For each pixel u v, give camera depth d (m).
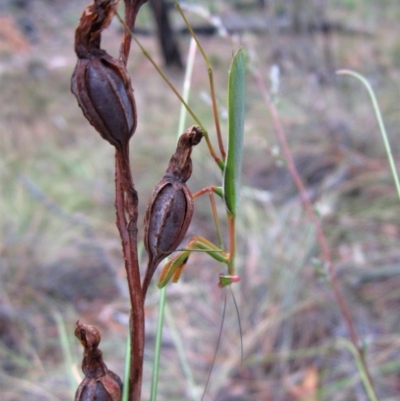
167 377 0.45
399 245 0.55
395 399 0.41
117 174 0.15
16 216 0.66
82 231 0.66
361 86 0.82
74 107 1.12
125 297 0.56
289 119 0.75
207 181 0.69
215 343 0.48
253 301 0.50
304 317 0.48
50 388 0.44
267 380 0.44
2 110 1.04
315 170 0.68
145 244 0.16
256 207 0.64
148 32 1.65
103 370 0.16
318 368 0.44
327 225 0.56
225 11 1.52
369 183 0.62
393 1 1.30
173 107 1.01
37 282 0.57
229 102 0.16
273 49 0.94
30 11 1.62
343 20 1.11
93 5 0.14
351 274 0.51
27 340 0.49
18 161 0.83
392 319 0.47
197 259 0.59
